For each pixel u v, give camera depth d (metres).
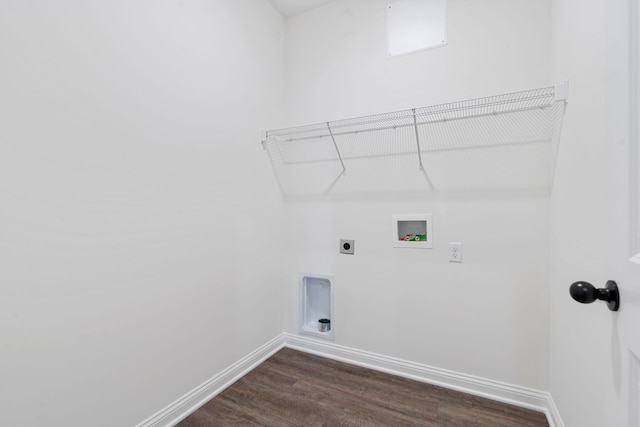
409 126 1.96
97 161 1.22
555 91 1.34
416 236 1.97
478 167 1.77
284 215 2.42
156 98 1.46
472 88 1.79
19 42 1.00
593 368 0.98
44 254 1.07
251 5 2.10
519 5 1.68
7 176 0.98
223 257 1.85
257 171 2.15
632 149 0.57
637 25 0.56
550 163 1.58
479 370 1.77
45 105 1.07
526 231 1.66
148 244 1.42
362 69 2.12
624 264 0.59
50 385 1.08
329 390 1.81
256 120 2.14
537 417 1.57
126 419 1.32
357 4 2.15
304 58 2.35
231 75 1.92
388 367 2.02
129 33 1.34
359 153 2.12
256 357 2.12
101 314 1.23
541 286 1.63
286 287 2.42
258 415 1.59
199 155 1.69
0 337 0.96
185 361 1.60
